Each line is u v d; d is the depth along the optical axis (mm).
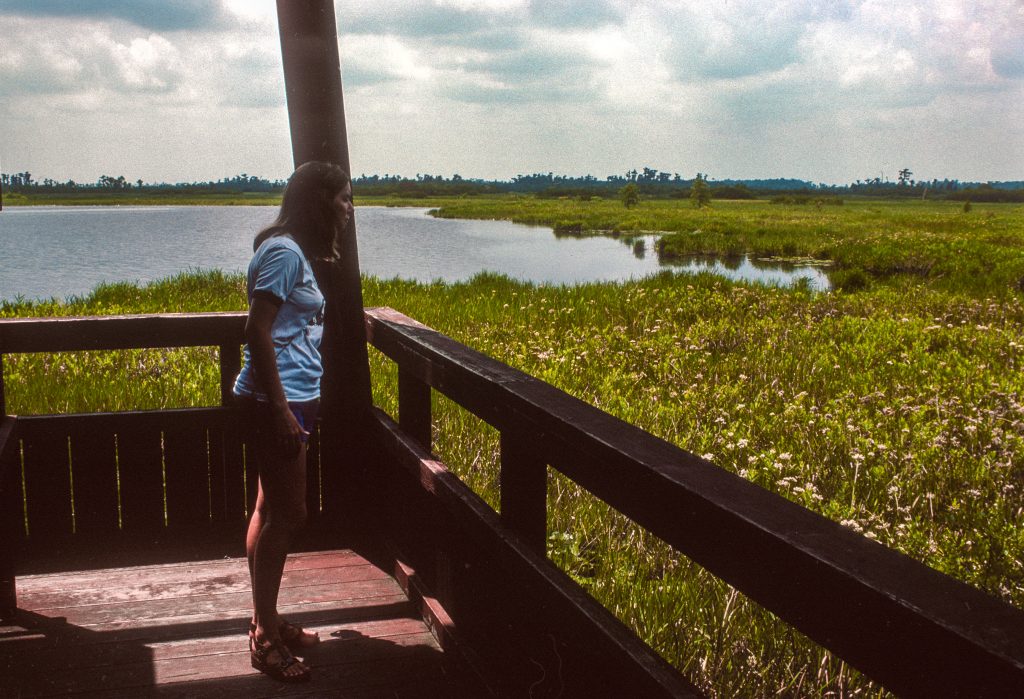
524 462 2264
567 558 3873
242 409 2678
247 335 2506
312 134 3312
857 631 1103
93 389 6898
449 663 2783
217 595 3270
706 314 12852
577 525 4168
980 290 17656
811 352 9281
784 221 68125
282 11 3293
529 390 2223
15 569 3275
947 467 5219
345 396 3646
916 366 8500
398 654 2842
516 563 2225
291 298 2582
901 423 6285
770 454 5195
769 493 1432
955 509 4535
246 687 2645
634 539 4016
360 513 3744
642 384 7836
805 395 7066
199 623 3049
